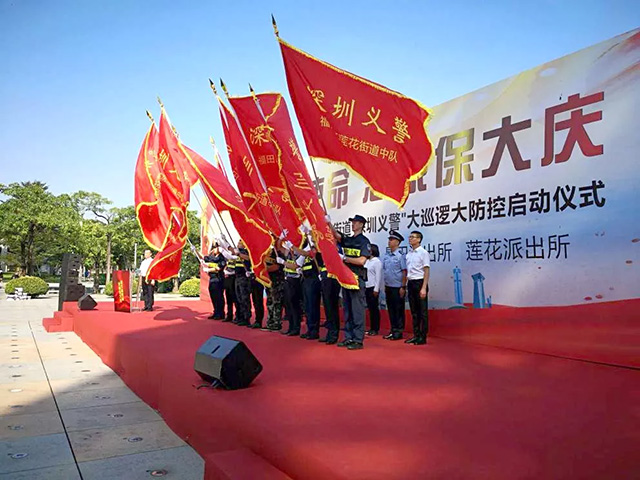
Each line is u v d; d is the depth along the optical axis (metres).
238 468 2.77
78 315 10.52
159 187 8.90
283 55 5.30
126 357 6.26
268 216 6.86
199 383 4.06
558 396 3.67
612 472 2.26
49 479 3.41
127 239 30.91
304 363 4.86
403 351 5.69
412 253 6.46
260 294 7.99
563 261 5.60
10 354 8.17
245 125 6.38
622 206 5.10
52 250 35.72
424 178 7.55
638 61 5.02
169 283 29.73
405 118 5.75
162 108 8.29
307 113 5.38
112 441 4.16
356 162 5.48
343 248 5.89
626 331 5.00
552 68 5.81
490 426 2.92
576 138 5.53
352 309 5.82
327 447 2.56
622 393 3.78
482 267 6.55
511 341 6.10
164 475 3.51
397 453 2.49
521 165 6.10
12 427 4.49
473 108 6.77
